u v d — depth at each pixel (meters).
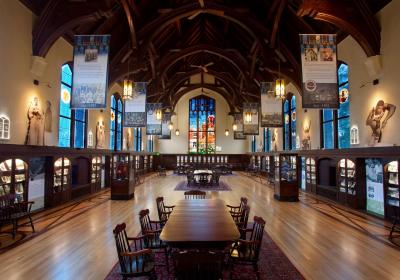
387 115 7.68
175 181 17.97
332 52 7.44
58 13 8.22
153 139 27.39
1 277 4.18
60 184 10.01
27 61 8.01
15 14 7.46
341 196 10.14
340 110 10.60
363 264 4.72
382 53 7.88
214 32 17.83
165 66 17.03
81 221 7.53
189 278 2.84
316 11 7.55
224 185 15.91
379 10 7.98
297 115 14.95
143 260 3.59
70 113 11.11
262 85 13.04
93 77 7.58
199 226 4.07
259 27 11.98
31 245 5.59
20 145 7.39
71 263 4.71
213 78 27.66
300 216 8.27
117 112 17.03
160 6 12.65
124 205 9.87
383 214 8.13
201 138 29.02
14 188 7.27
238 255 3.97
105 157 15.20
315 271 4.43
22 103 7.78
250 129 16.75
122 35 11.90
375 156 7.89
